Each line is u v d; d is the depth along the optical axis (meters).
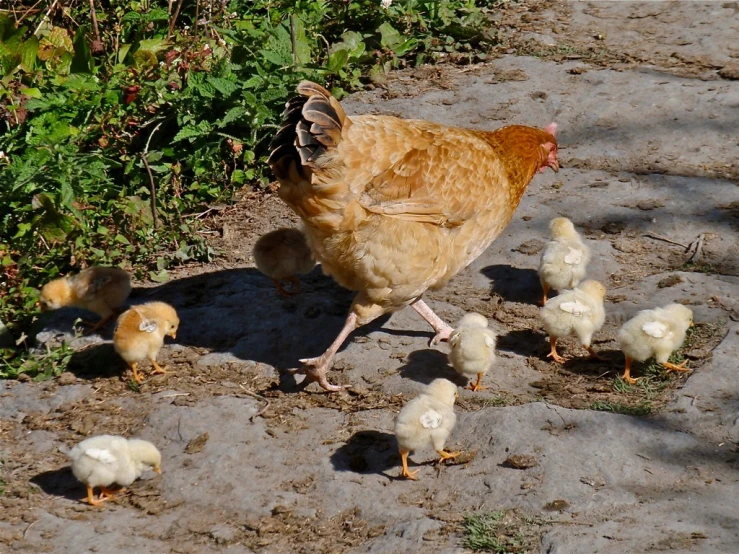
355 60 4.83
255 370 4.04
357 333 4.12
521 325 4.14
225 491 3.81
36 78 4.72
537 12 5.13
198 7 4.89
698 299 4.12
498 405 3.93
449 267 4.03
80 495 3.83
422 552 3.67
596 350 4.06
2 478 3.85
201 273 4.32
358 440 3.88
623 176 4.48
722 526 3.66
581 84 4.77
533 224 4.37
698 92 4.70
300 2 5.01
